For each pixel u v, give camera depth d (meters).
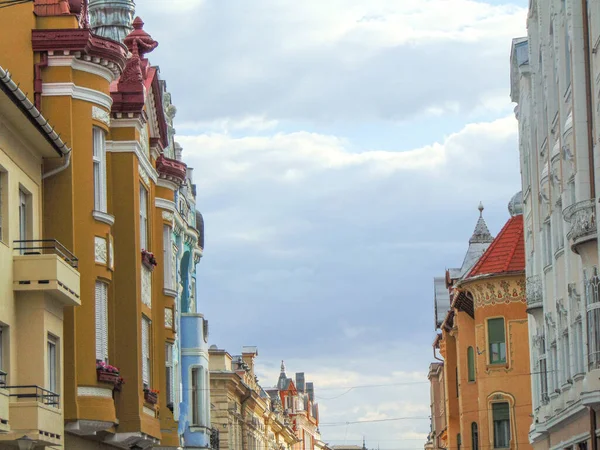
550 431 52.03
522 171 58.09
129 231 39.84
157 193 48.34
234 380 76.88
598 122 39.03
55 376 33.09
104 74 37.41
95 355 36.22
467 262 83.38
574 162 42.47
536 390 55.59
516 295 64.44
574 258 44.03
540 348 53.28
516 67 58.19
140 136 42.62
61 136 36.03
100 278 36.94
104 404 36.09
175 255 53.19
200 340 56.84
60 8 36.84
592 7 39.81
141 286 41.31
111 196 39.91
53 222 35.69
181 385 55.62
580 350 43.44
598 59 39.03
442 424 94.62
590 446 42.41
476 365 66.00
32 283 31.64
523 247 65.62
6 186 31.66
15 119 31.56
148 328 43.81
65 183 35.84
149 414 42.12
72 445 36.09
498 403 64.50
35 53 36.22
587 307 39.50
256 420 94.38
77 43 36.09
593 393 38.69
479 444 65.31
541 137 51.47
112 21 48.59
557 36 45.19
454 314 76.12
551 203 48.06
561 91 44.44
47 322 32.25
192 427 56.38
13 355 31.45
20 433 29.92
